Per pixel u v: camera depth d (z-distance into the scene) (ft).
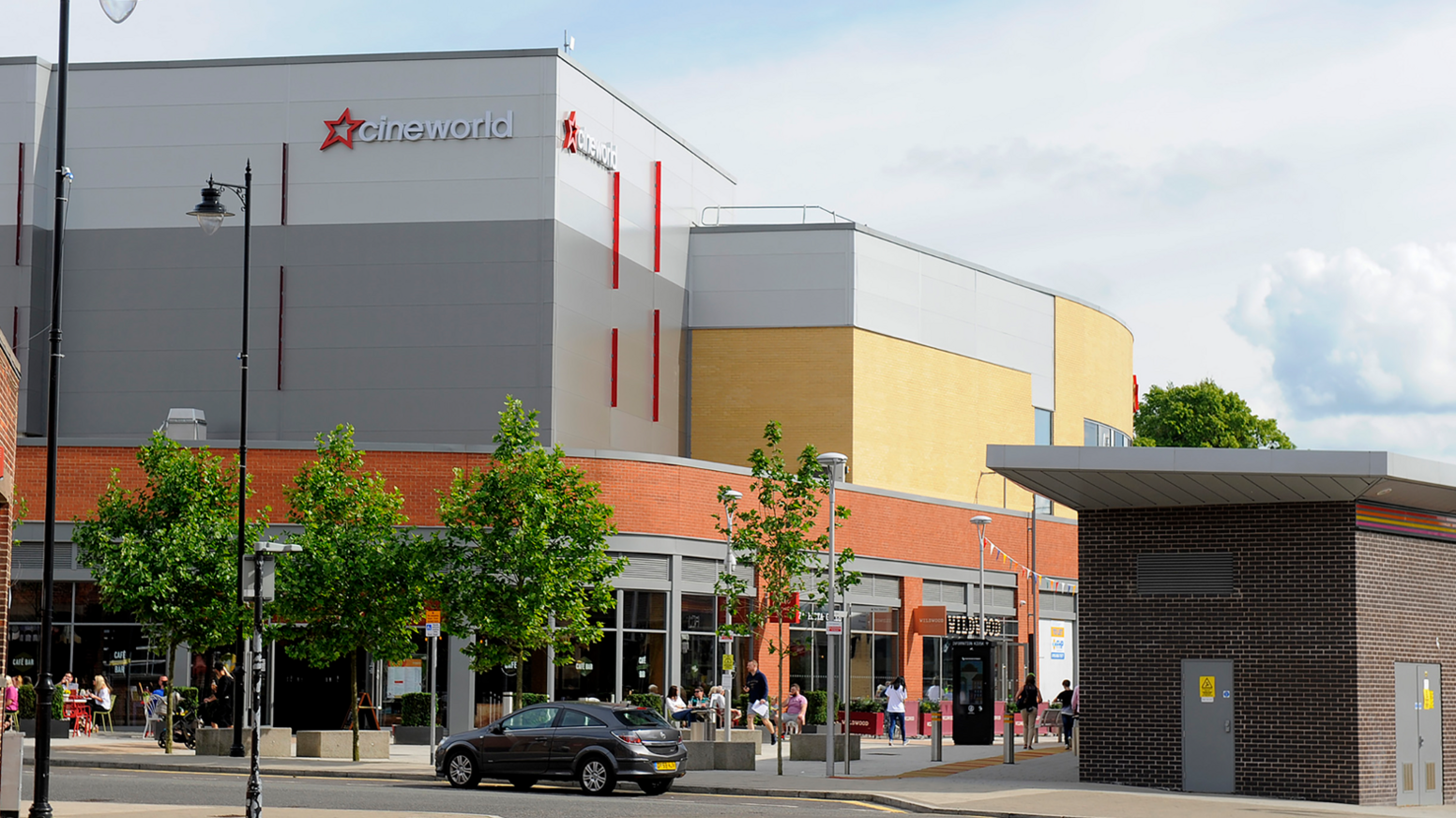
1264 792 88.33
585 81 156.15
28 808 70.64
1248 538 90.33
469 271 149.38
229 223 151.33
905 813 77.20
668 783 89.35
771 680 147.54
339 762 108.37
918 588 165.89
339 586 109.50
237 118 152.76
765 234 178.81
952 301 191.62
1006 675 177.68
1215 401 277.23
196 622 115.65
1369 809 82.89
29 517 133.39
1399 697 89.76
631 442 162.61
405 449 134.10
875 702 153.38
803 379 176.35
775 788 88.33
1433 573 93.97
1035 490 92.48
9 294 150.10
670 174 173.99
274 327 150.41
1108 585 94.43
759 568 116.37
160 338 150.92
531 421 112.78
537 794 86.12
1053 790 87.97
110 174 152.76
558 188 150.30
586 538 110.73
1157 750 91.66
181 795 80.64
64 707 128.36
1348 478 83.56
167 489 116.98
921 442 184.75
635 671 136.77
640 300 165.68
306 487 114.93
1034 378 204.23
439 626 106.93
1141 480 88.22
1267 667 88.99
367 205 150.92
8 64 152.66
